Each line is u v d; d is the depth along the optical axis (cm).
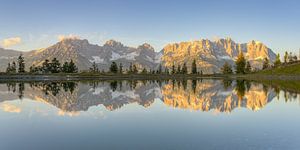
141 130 2750
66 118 3419
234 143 2250
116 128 2839
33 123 3109
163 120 3278
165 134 2584
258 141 2300
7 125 3006
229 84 11200
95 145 2238
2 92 6969
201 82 13350
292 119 3319
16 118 3419
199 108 4312
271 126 2905
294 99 5419
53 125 3002
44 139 2436
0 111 3969
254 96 6066
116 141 2350
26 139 2439
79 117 3484
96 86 9725
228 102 5044
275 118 3388
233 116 3553
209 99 5597
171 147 2159
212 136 2494
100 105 4650
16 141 2378
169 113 3806
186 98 5828
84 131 2712
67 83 11581
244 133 2598
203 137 2459
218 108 4281
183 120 3278
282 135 2506
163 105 4681
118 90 8012
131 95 6494
